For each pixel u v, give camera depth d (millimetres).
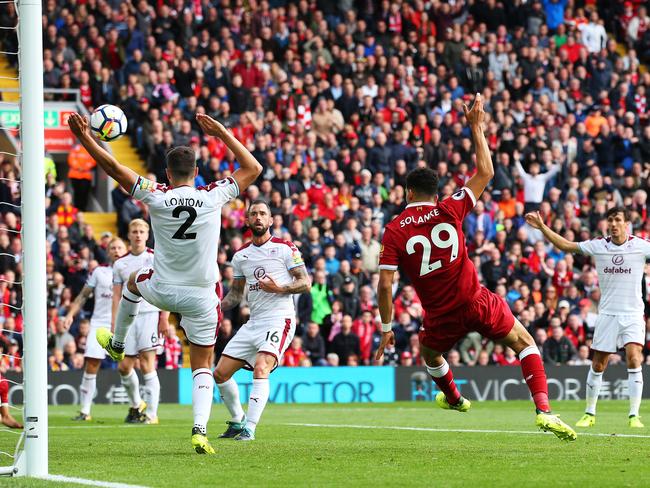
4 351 28453
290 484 10047
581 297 35844
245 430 15789
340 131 39469
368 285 34062
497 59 43312
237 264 17047
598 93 44406
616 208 19812
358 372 32125
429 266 13219
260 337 16578
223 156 36625
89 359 22156
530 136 41062
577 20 46312
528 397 33062
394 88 41312
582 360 34219
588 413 19766
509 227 37406
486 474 10789
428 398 32719
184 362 33875
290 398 31484
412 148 38812
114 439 16219
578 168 41031
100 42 38531
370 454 13102
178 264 12961
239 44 40969
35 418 10945
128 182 12656
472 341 33625
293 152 37500
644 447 13992
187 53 39594
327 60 41625
